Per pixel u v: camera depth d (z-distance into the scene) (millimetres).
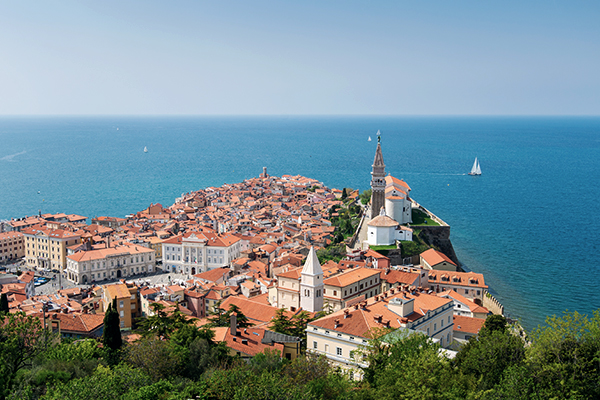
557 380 88812
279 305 168875
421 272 193250
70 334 137625
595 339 94875
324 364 101875
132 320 170750
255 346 121625
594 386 89000
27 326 97188
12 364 91562
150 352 103562
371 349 109438
